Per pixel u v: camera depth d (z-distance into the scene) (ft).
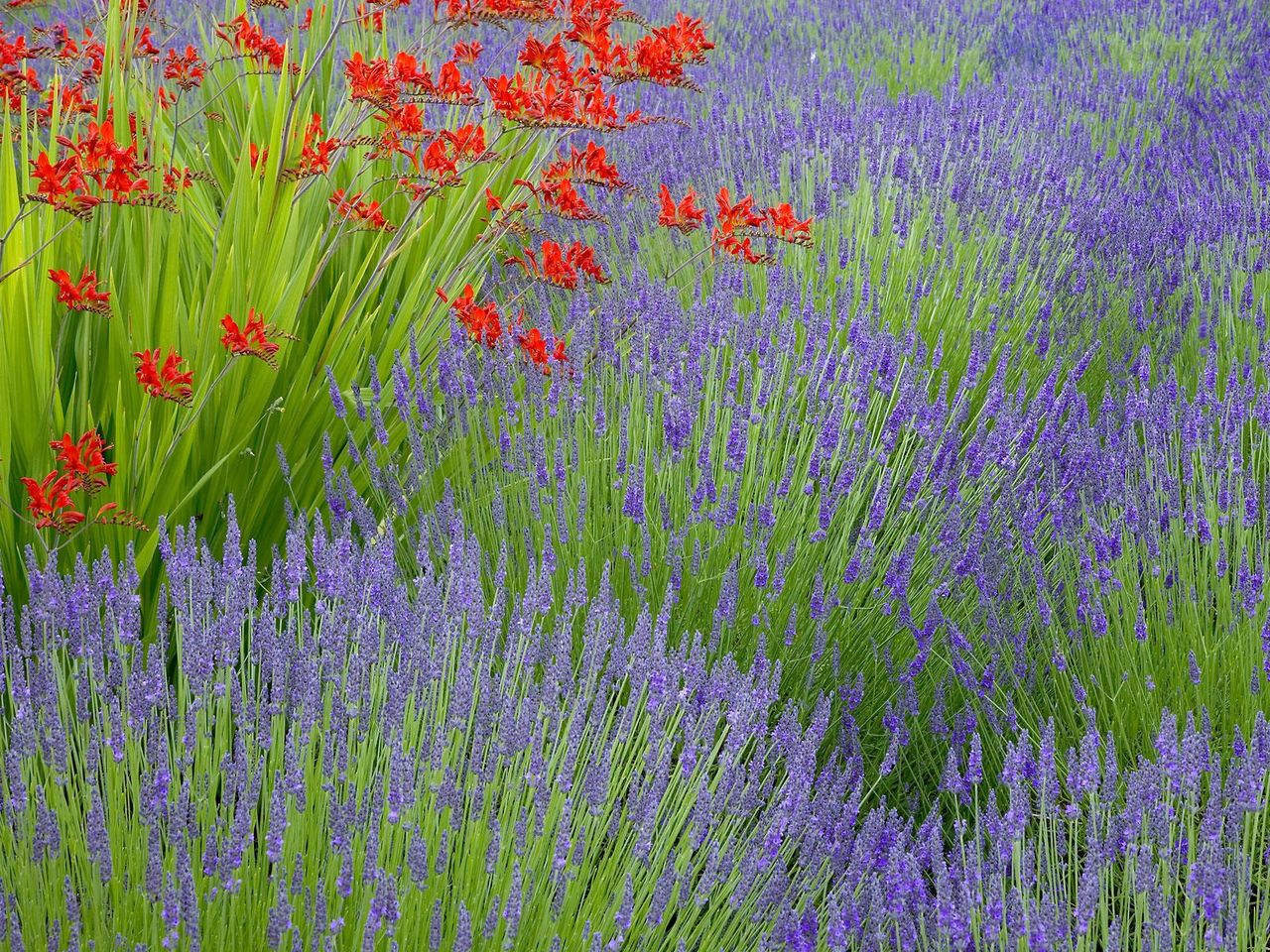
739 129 18.06
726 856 5.91
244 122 14.12
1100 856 5.63
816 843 6.45
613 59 11.50
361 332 9.93
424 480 9.04
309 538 9.21
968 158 15.88
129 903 5.50
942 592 8.21
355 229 10.63
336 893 5.62
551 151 11.93
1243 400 9.37
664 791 6.21
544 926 5.60
